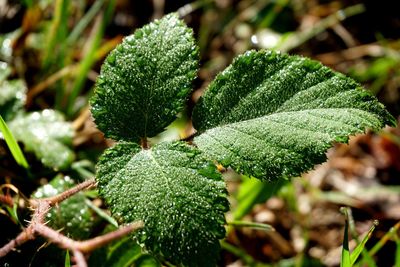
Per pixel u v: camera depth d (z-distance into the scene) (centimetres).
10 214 29
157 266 29
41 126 32
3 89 33
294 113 26
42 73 37
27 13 38
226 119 26
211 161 25
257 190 33
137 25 47
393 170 41
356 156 42
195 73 26
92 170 33
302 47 48
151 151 25
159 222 24
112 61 26
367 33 49
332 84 26
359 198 39
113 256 29
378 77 44
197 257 24
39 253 28
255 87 26
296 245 36
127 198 25
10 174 31
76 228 29
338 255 35
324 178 40
